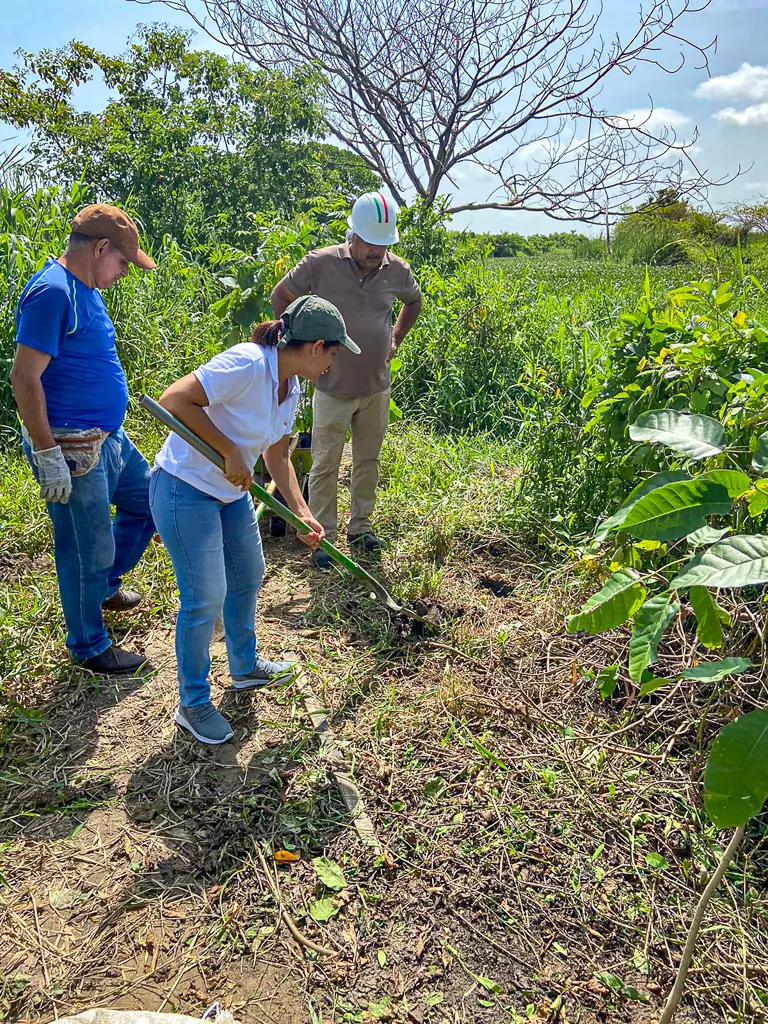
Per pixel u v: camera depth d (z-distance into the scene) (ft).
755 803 4.33
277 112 34.94
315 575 13.99
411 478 17.42
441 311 24.14
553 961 7.29
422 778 9.30
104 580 10.51
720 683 9.67
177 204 33.27
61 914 7.57
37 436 9.32
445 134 38.93
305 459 15.79
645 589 5.92
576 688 10.84
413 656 11.66
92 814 8.73
